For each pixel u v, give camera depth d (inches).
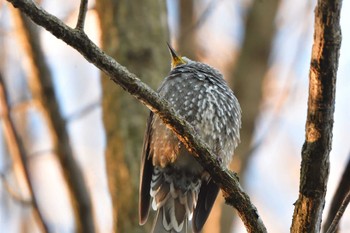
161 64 470.3
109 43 471.5
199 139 327.9
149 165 449.4
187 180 451.5
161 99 317.7
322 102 277.1
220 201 521.3
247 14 605.6
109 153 449.4
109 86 456.4
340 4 261.4
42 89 447.2
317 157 286.4
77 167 445.7
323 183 291.1
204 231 516.7
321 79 273.3
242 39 600.1
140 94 311.6
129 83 306.8
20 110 522.6
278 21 609.9
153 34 472.4
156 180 451.2
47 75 448.8
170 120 321.7
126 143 443.2
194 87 447.5
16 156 446.6
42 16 283.9
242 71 582.2
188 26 596.7
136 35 468.4
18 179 463.5
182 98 445.4
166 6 490.6
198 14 610.9
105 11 476.4
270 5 599.5
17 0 279.6
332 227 306.8
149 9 475.8
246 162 544.1
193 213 446.3
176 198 449.4
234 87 577.9
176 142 432.1
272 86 612.1
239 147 551.2
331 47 267.3
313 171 289.3
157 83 462.0
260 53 588.7
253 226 320.8
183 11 602.2
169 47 482.0
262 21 595.8
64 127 447.2
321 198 293.3
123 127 446.9
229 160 461.4
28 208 530.9
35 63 449.4
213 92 448.1
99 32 479.8
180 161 441.4
